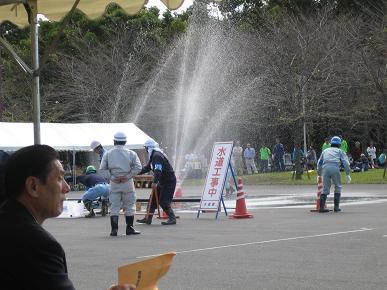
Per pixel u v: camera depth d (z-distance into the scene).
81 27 50.69
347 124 47.94
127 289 3.21
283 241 12.80
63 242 13.55
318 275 9.24
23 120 46.53
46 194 3.34
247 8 53.38
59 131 34.03
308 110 39.41
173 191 17.02
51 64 49.25
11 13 7.73
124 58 49.59
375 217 17.09
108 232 15.45
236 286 8.63
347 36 41.41
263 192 28.95
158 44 50.28
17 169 3.31
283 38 41.41
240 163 40.81
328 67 40.84
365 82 39.97
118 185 14.59
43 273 3.08
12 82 46.69
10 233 3.12
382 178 34.72
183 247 12.36
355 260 10.41
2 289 3.07
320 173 19.28
